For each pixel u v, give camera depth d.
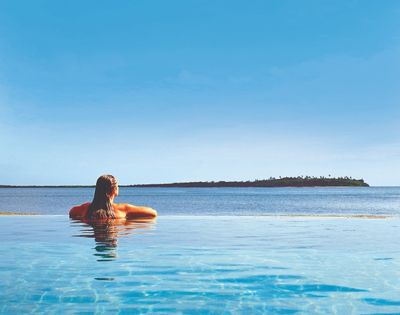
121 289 4.16
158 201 66.69
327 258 5.66
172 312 3.54
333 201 67.06
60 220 10.20
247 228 9.05
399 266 5.21
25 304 3.72
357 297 3.97
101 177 10.30
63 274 4.69
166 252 5.96
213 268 5.02
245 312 3.55
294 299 3.89
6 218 10.71
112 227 8.77
